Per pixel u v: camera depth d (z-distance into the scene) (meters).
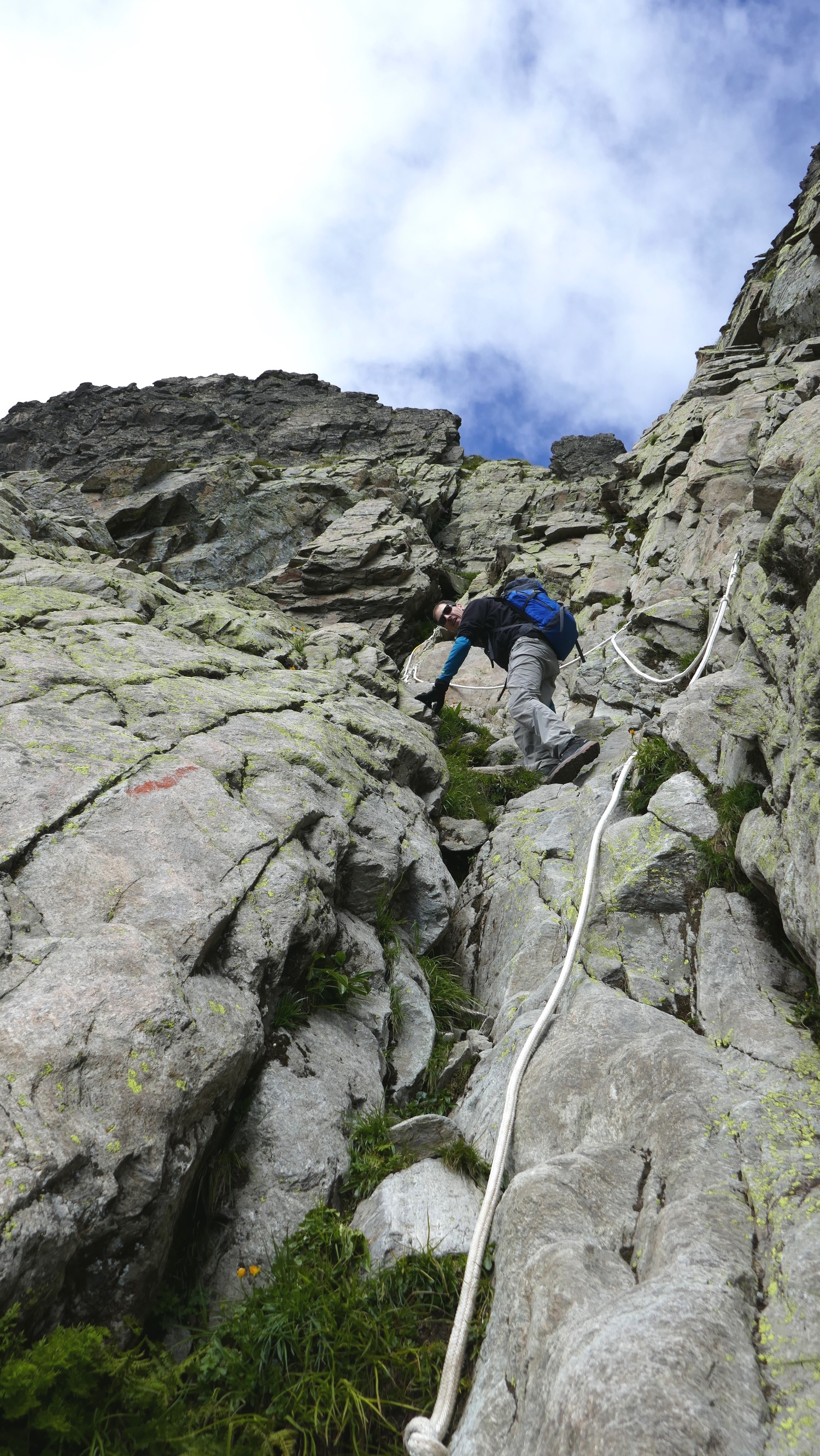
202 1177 3.00
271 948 3.61
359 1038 3.91
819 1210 2.25
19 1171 2.26
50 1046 2.64
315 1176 3.13
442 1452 2.12
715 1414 1.73
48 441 29.92
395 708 8.37
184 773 4.49
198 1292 2.75
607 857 4.66
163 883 3.63
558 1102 3.16
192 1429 2.28
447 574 15.00
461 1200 3.05
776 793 3.70
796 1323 1.94
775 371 12.93
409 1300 2.70
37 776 4.06
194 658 6.57
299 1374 2.47
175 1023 2.91
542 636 7.30
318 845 4.53
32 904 3.33
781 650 4.25
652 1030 3.39
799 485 4.29
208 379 33.44
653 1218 2.47
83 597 7.40
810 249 13.91
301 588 13.82
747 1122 2.67
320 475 20.06
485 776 7.75
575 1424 1.75
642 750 5.50
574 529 15.55
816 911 3.00
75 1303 2.37
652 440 15.36
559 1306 2.15
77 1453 2.09
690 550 10.23
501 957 4.80
